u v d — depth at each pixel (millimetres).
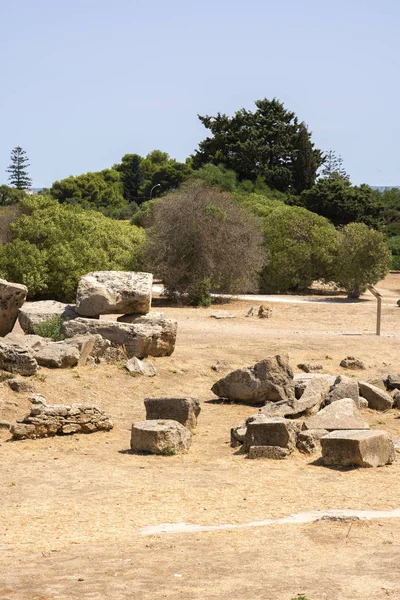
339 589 6887
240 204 50344
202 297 38875
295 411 17562
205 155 87250
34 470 13266
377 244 44750
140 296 23531
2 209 47562
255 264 42312
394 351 26891
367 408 19422
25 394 17922
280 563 7879
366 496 11523
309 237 48969
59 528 9789
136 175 124938
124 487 12070
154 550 8562
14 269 37156
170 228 39844
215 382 21703
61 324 22969
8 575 7590
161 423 15250
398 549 8430
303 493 11719
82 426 16188
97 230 41500
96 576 7473
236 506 10898
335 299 44688
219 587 7012
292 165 87562
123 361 21797
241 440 15406
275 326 32438
